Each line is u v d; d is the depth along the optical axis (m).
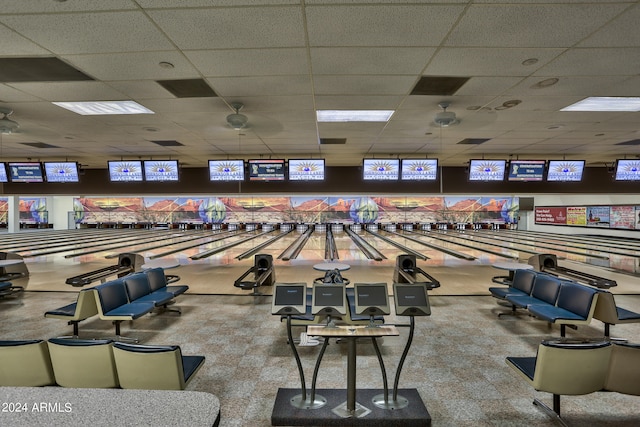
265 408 1.96
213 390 2.14
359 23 1.92
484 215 16.12
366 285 1.94
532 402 2.02
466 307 3.94
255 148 5.76
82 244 10.33
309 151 6.04
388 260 7.25
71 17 1.82
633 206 10.64
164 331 3.18
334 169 7.12
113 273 4.38
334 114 3.84
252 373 2.37
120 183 7.30
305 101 3.33
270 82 2.83
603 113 3.73
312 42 2.14
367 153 6.23
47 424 0.91
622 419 1.84
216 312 3.76
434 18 1.87
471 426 1.80
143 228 17.28
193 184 7.25
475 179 5.93
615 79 2.75
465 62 2.45
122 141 5.14
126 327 3.29
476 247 9.41
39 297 4.32
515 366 1.97
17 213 13.92
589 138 4.98
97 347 1.73
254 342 2.91
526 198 15.96
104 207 16.95
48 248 9.27
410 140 5.16
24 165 6.17
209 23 1.91
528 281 3.58
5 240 11.35
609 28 1.96
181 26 1.94
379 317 2.97
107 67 2.50
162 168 6.11
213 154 6.30
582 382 1.73
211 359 2.58
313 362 2.53
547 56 2.34
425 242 10.84
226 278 5.52
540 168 5.96
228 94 3.12
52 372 1.78
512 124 4.19
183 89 2.98
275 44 2.17
